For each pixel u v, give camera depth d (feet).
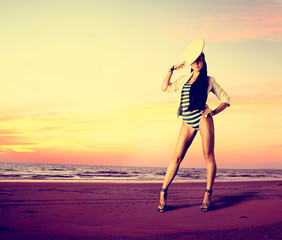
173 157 12.56
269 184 31.14
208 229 8.98
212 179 12.45
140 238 7.70
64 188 20.63
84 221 9.93
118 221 10.10
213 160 12.56
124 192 19.29
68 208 12.35
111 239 7.52
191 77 13.00
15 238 7.39
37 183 24.73
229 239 7.67
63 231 8.34
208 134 12.30
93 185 24.35
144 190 21.17
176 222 10.09
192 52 12.70
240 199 16.12
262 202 14.84
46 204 13.19
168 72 13.30
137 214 11.51
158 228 9.08
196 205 13.94
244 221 10.30
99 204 13.70
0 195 15.75
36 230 8.37
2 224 9.08
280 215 11.45
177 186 25.88
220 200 15.67
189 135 12.64
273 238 7.79
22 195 15.93
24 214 10.79
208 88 12.59
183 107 12.75
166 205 13.16
